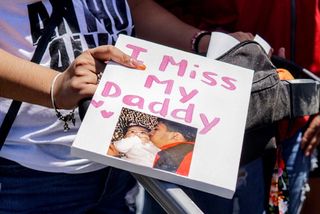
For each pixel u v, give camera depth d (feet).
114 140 2.92
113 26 3.93
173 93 3.13
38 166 3.75
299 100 4.17
